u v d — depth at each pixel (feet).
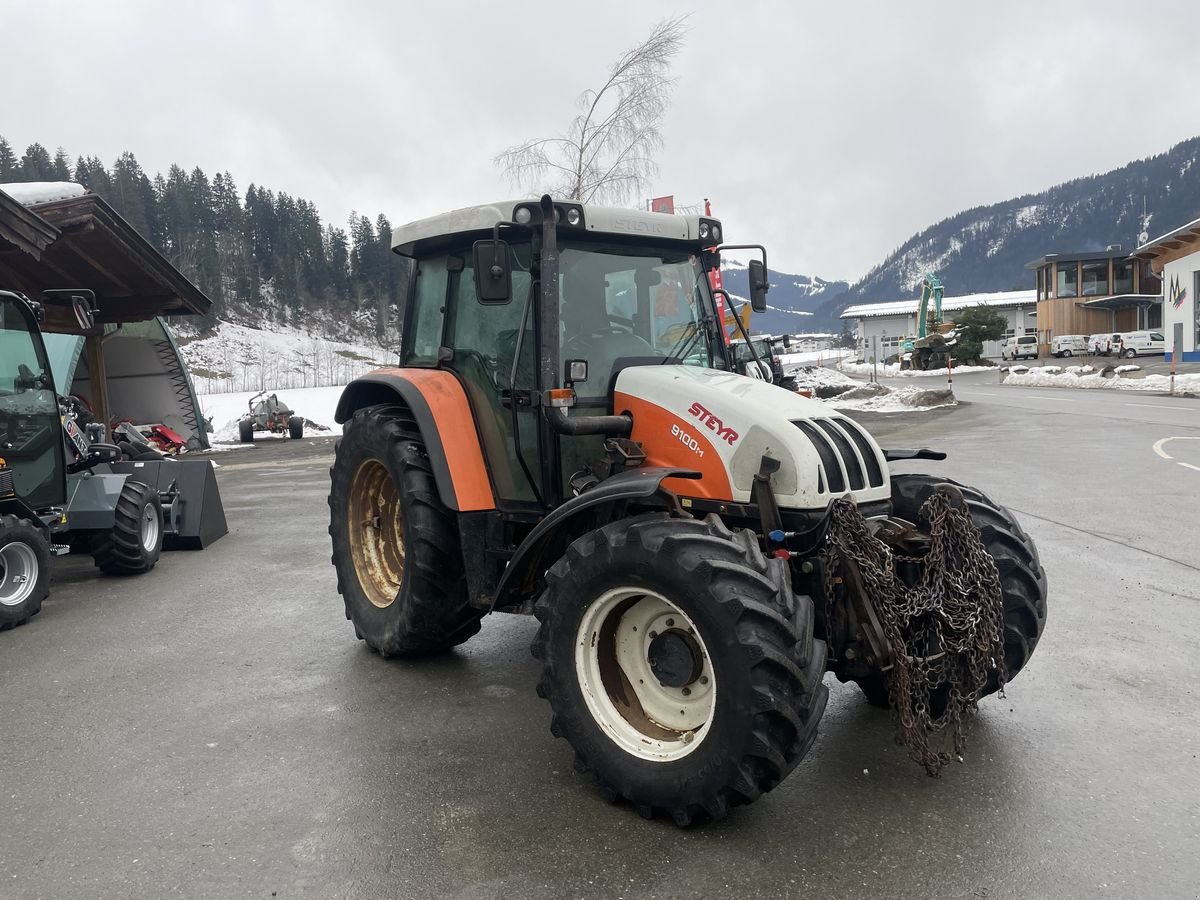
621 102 48.83
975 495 13.46
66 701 14.83
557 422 12.42
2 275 42.55
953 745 11.39
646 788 10.36
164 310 50.96
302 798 11.23
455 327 15.74
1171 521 27.48
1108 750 12.23
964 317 191.42
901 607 10.77
